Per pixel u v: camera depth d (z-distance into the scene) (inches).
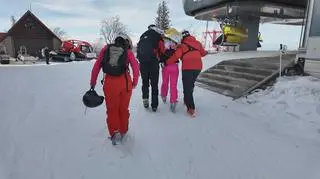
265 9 634.8
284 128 218.1
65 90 307.0
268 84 301.9
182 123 216.2
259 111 254.7
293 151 176.2
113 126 169.2
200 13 707.4
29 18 1578.5
